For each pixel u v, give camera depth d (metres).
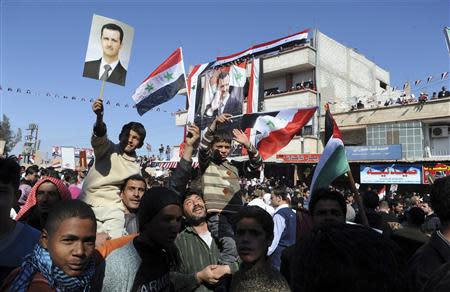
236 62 31.11
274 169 26.36
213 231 3.82
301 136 27.41
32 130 36.69
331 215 3.53
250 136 6.77
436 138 25.62
